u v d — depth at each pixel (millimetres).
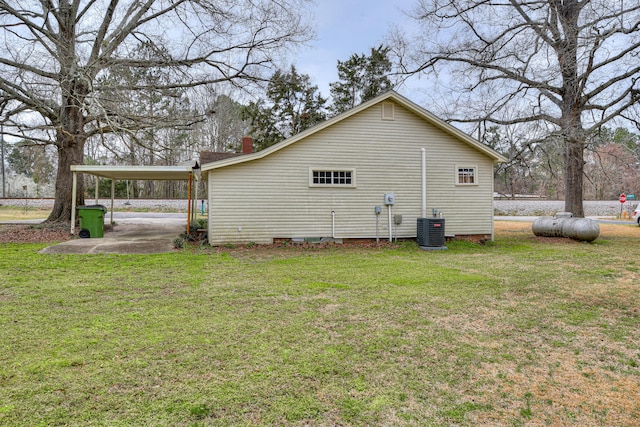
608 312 5078
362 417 2629
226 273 7504
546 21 14086
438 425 2559
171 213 28125
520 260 9344
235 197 11414
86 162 32406
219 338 4031
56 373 3188
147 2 15242
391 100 12352
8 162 53719
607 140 16094
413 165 12594
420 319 4727
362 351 3734
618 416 2691
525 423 2598
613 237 14609
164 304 5301
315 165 11883
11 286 6211
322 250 10953
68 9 14156
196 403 2770
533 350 3824
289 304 5340
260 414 2646
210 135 36875
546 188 36375
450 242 12508
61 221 14414
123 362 3416
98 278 6922
